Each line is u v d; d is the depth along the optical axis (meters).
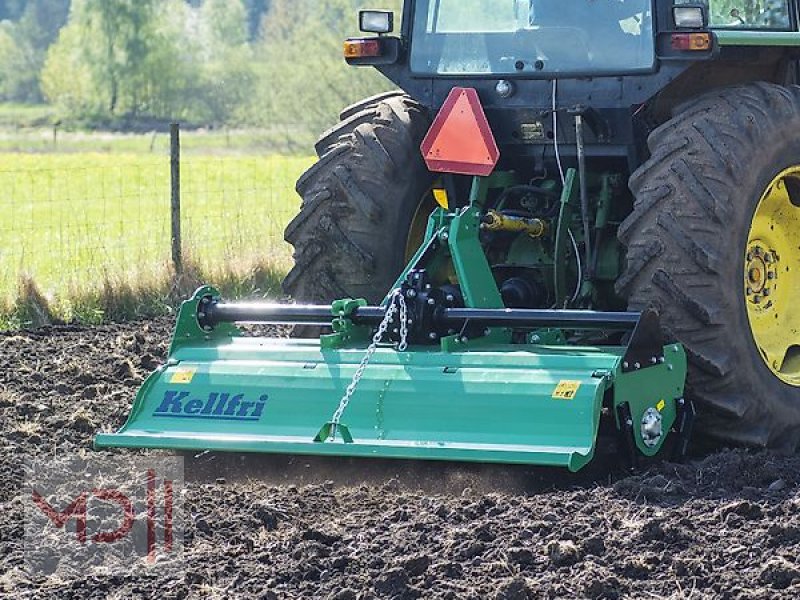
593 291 22.19
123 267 37.72
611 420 20.08
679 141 20.73
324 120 139.00
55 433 23.55
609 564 16.41
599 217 22.09
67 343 32.28
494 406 19.41
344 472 20.64
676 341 20.61
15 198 84.94
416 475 20.19
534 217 22.53
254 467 21.17
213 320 22.17
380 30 23.48
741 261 20.72
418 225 23.81
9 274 39.12
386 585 15.88
